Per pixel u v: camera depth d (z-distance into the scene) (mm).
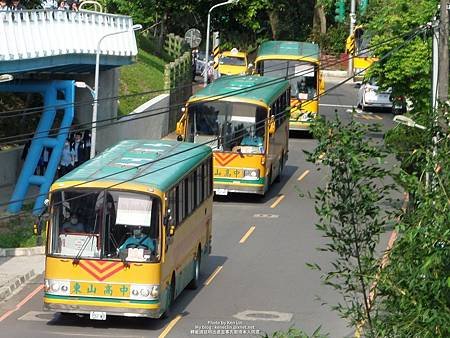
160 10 128750
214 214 71688
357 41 130875
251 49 141625
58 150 69125
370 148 26594
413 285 24031
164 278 47188
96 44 75875
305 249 63344
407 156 29422
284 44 100750
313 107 96625
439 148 26734
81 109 83812
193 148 56781
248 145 73562
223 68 127938
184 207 51312
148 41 128375
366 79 74688
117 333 46250
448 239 23734
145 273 46094
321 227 27391
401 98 73500
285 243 64688
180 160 52812
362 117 110500
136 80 105438
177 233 49594
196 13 132625
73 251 46312
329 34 151000
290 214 72375
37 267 57875
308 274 57844
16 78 72000
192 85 116812
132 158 51812
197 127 73500
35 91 69500
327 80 141000
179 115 107000
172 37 130875
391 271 25406
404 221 25734
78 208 46500
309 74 97125
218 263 59781
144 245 46281
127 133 91875
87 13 74562
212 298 52875
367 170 26578
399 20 70938
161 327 47500
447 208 24484
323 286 55406
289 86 84562
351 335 46938
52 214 46500
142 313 46125
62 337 45312
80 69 80062
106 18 78375
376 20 72312
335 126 26922
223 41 140500
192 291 54094
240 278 56844
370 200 26578
